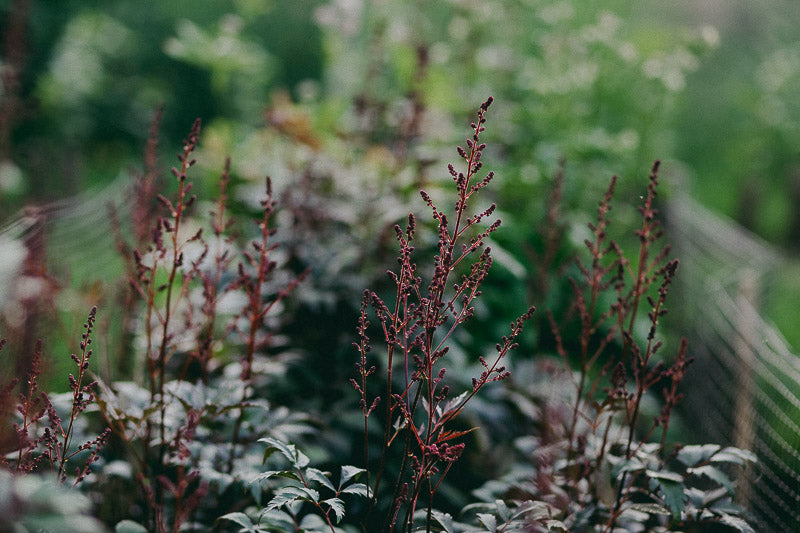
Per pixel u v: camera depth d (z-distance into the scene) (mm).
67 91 9805
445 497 2408
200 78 12047
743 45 10844
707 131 10883
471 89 4996
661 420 1943
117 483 2285
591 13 6211
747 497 2662
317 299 2740
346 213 3148
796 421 2656
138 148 11094
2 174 4672
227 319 3186
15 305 2271
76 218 4148
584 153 4402
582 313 2086
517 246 3699
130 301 2676
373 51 4320
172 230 1920
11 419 1922
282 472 1682
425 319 1701
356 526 2318
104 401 1796
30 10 9195
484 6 5156
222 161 4496
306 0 11602
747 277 3885
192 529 2047
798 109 9289
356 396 2611
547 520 1777
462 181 1676
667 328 4492
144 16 12305
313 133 3945
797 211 8461
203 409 1887
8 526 1019
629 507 1814
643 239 1907
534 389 2785
